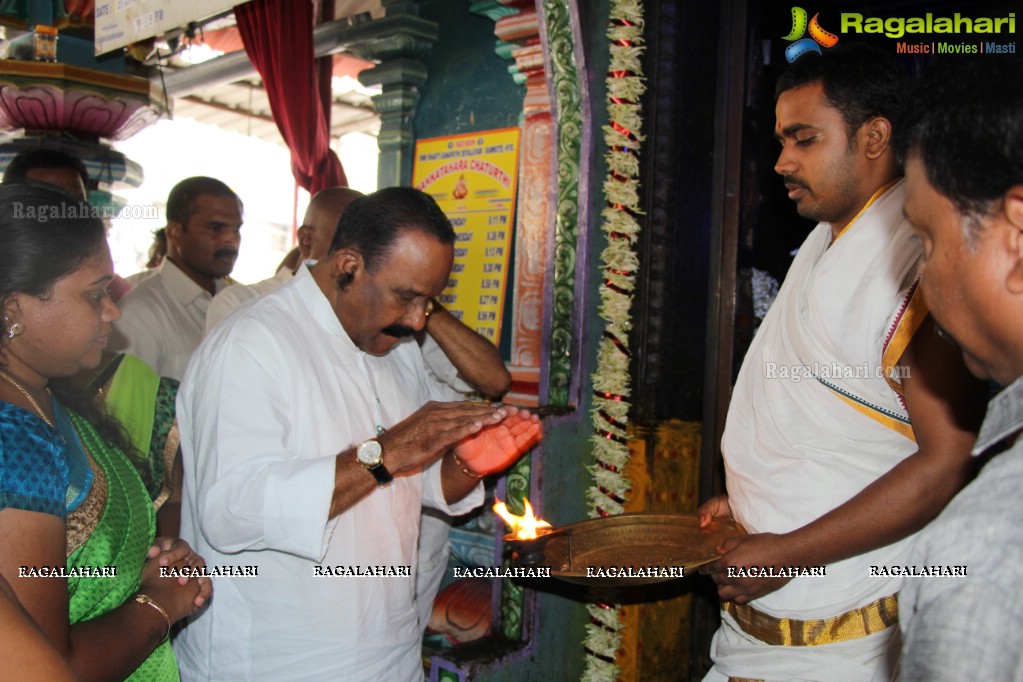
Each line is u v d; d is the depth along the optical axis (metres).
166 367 2.88
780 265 2.76
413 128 3.15
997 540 0.70
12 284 1.16
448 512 1.97
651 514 1.91
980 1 2.71
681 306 2.55
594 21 2.33
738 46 2.59
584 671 2.42
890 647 1.48
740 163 2.60
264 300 1.74
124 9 2.69
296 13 3.66
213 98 7.42
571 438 2.35
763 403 1.70
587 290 2.37
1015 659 0.67
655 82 2.45
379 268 1.64
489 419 1.55
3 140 3.95
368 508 1.67
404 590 1.74
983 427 0.78
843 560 1.56
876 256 1.53
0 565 1.04
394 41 3.07
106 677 1.20
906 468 1.42
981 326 0.78
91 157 3.73
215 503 1.53
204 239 2.97
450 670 2.19
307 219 2.59
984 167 0.73
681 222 2.53
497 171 2.87
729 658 1.73
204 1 2.42
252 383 1.60
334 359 1.72
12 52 3.85
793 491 1.62
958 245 0.77
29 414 1.12
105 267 1.25
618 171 2.38
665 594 2.52
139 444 1.72
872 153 1.59
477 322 2.88
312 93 3.76
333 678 1.62
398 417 1.82
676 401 2.55
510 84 2.87
